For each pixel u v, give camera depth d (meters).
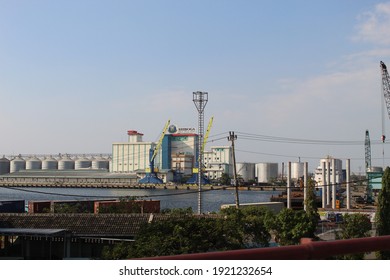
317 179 136.88
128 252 25.45
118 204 54.62
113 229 34.47
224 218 34.88
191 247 25.42
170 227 27.44
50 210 55.31
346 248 3.97
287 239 34.25
